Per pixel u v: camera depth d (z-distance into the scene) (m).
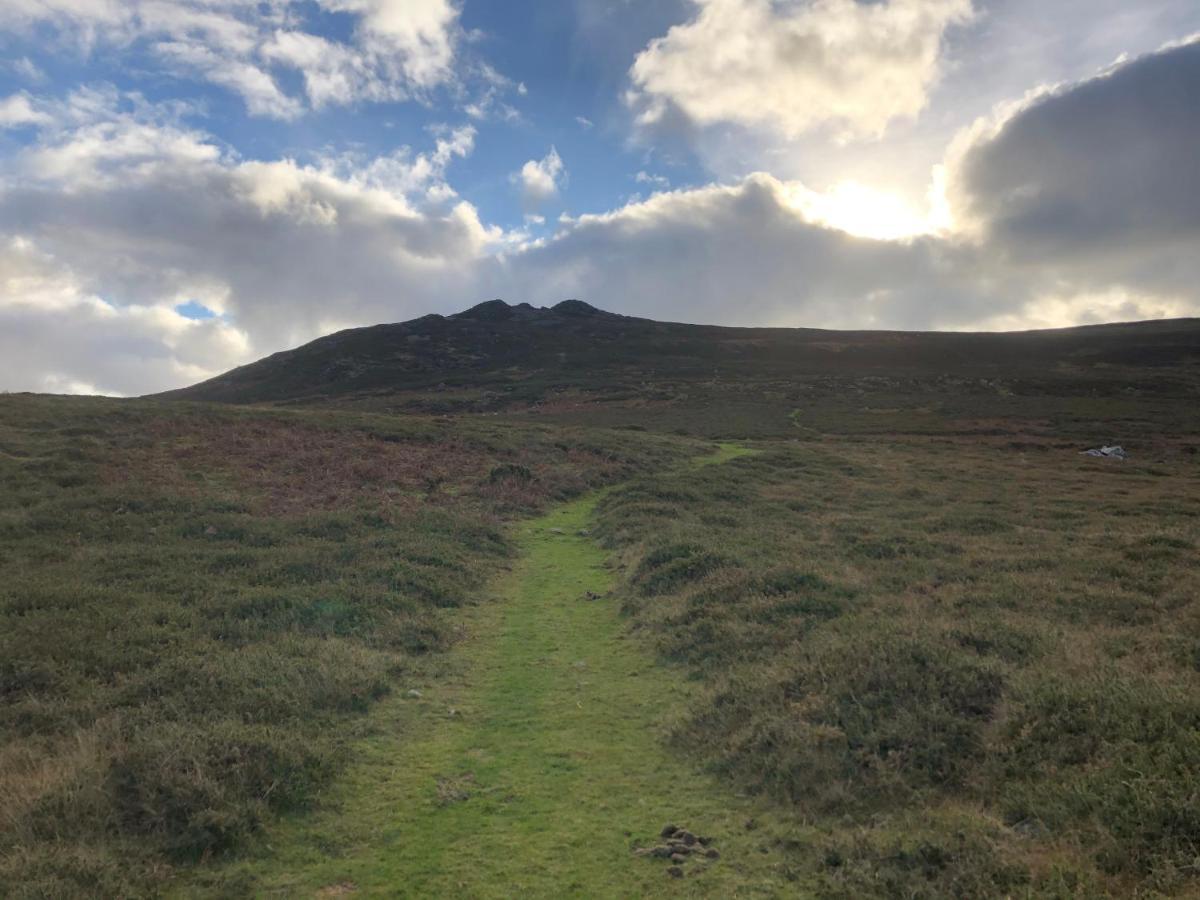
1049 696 8.36
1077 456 46.31
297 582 15.92
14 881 5.89
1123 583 15.56
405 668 11.82
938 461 42.12
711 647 12.10
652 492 27.83
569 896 6.14
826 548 19.94
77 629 12.03
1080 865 5.78
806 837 6.88
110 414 34.16
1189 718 7.37
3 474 24.59
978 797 7.27
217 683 10.16
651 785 8.15
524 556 20.50
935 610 13.67
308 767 8.18
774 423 64.81
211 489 25.23
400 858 6.76
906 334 139.00
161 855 6.62
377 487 27.39
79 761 7.73
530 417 73.62
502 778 8.31
